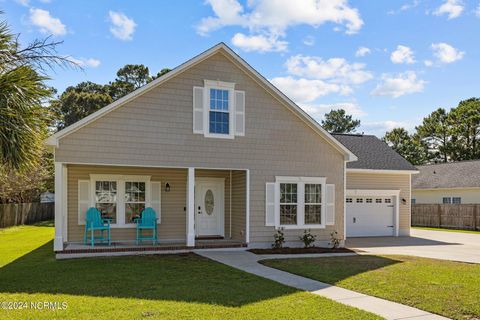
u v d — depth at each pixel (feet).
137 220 48.80
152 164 45.24
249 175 49.55
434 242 61.77
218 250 47.29
